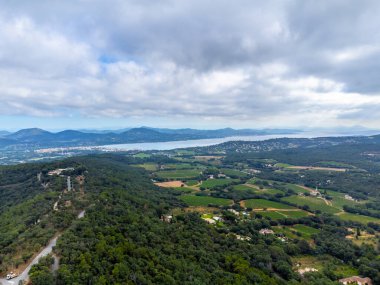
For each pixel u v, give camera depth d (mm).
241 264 126250
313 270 146375
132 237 119812
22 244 107812
